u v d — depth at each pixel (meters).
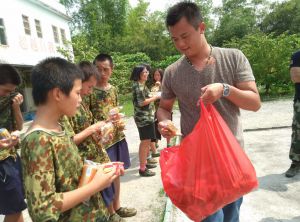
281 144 6.39
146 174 5.11
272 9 32.00
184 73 2.29
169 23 2.11
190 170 1.96
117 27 38.00
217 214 2.17
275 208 3.72
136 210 3.80
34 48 17.77
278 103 11.98
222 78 2.20
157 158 6.04
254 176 2.01
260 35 15.39
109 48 33.09
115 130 3.72
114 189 3.37
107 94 3.60
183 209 2.01
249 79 2.19
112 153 3.71
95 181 1.71
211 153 1.93
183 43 2.12
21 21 16.59
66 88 1.64
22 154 1.58
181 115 2.46
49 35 20.02
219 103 2.22
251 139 7.02
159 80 7.04
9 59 14.94
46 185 1.51
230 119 2.26
